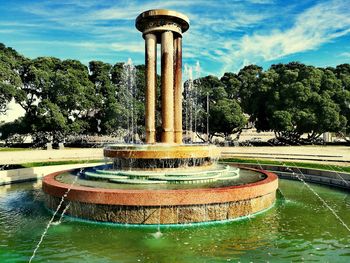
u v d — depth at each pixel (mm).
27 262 7820
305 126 40094
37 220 11102
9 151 31359
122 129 44344
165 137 15188
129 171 13539
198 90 47906
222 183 12320
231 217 11016
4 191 16781
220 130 44531
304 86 39906
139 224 10328
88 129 43969
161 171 13508
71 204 11203
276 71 47938
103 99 44438
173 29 15305
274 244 8852
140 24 15742
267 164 23516
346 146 39344
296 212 12125
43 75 39188
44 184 12578
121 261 7797
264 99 43562
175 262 7723
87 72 44844
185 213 10398
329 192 16312
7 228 10336
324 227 10320
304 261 7809
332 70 47469
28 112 40312
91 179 13297
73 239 9242
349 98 39500
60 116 38031
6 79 36219
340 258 7980
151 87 15477
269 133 59781
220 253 8234
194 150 13656
